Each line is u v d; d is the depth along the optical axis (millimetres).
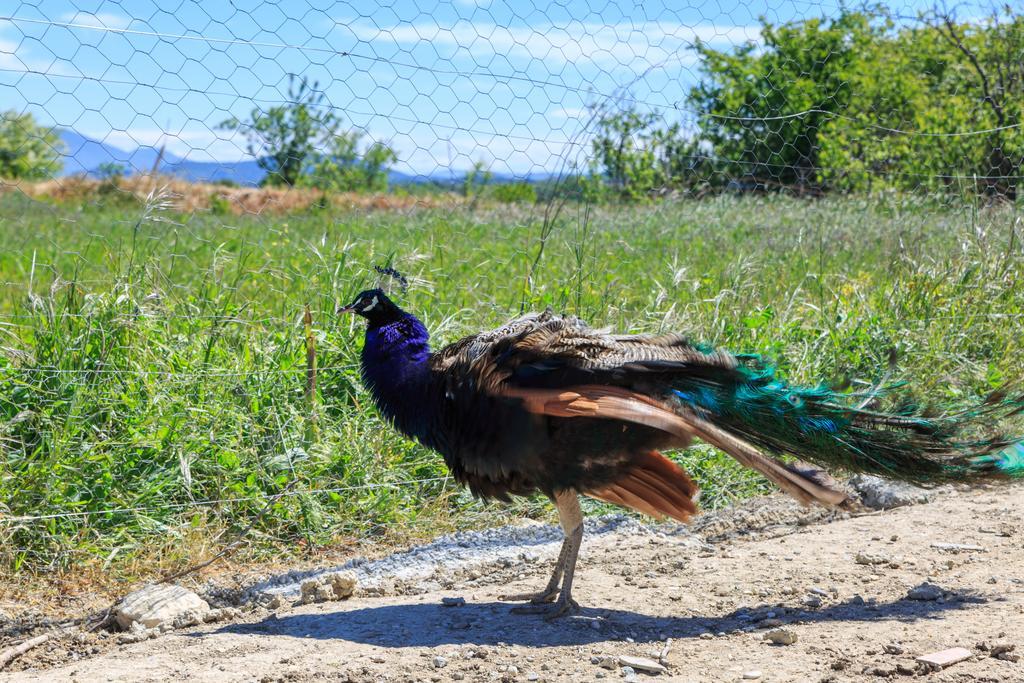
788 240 11078
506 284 8562
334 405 6500
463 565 5336
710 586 4883
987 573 4898
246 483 5797
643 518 6074
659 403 4152
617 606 4656
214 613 4656
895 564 5059
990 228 9094
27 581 5066
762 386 4605
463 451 4652
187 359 6406
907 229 10078
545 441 4402
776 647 4090
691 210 12586
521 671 3896
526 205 10758
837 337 7793
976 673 3756
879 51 12906
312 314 6949
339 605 4762
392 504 5977
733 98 11391
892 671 3793
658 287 8625
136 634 4449
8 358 6117
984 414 4938
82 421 5734
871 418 4738
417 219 10016
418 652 4059
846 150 12891
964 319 8289
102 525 5453
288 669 3887
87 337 6066
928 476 4789
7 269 10555
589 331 4469
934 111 12320
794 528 5906
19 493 5305
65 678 3857
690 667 3920
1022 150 10641
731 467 6609
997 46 11984
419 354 4820
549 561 5398
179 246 10578
